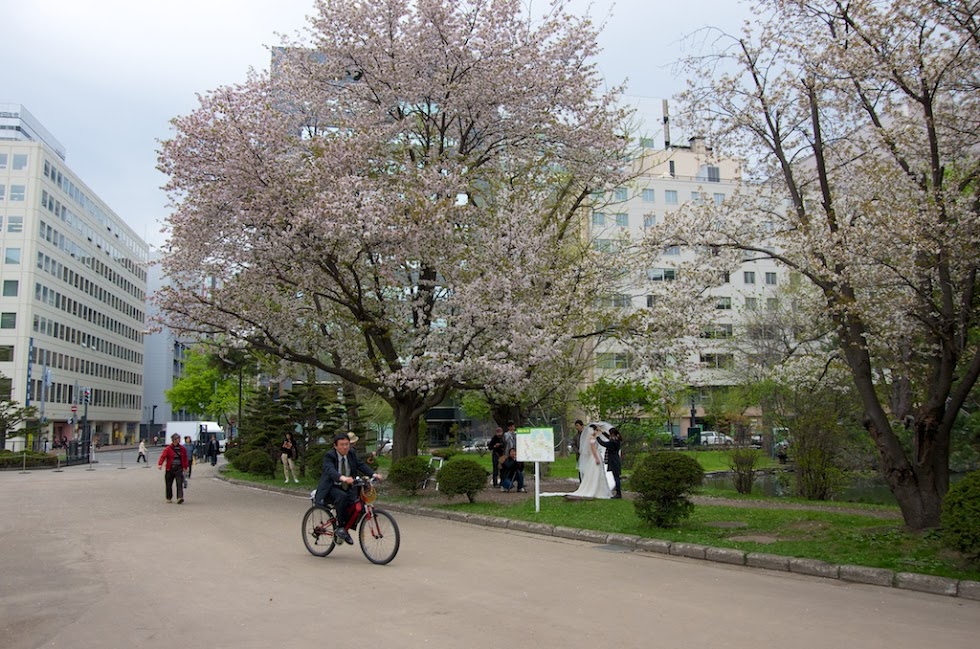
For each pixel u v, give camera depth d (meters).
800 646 5.60
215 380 66.50
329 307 21.30
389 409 45.09
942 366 10.37
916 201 10.44
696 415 58.56
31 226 65.81
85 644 5.56
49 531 12.22
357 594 7.29
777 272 49.19
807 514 13.55
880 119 12.54
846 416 21.73
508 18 19.73
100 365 84.12
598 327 19.33
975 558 8.03
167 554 9.80
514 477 19.77
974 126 11.54
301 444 28.58
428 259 17.69
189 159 16.75
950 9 10.20
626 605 6.94
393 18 19.81
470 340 17.30
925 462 10.38
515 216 17.45
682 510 11.72
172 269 18.39
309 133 20.67
